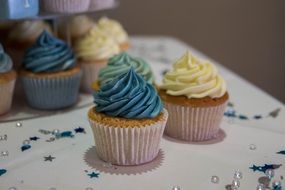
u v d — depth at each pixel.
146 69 0.43
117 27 0.63
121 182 0.30
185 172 0.32
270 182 0.30
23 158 0.34
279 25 0.88
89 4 0.46
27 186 0.30
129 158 0.33
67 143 0.37
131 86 0.33
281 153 0.35
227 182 0.30
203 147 0.36
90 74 0.49
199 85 0.37
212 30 0.87
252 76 0.92
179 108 0.36
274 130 0.39
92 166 0.33
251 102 0.46
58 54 0.43
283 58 0.90
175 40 0.79
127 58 0.43
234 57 0.90
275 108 0.44
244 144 0.37
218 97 0.37
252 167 0.33
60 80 0.42
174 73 0.38
